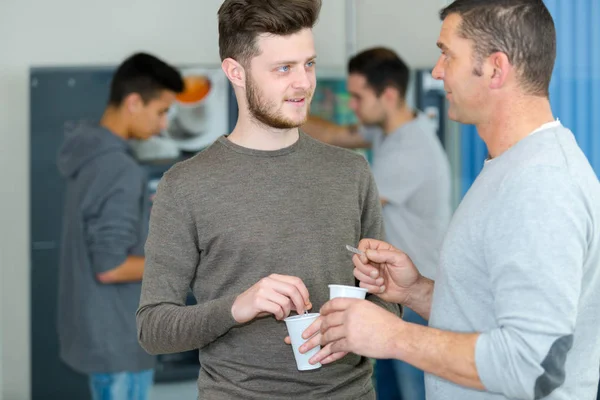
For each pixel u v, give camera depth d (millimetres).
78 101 3564
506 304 1190
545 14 1290
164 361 3547
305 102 1619
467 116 1355
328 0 3906
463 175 3598
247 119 1681
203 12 3896
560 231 1172
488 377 1192
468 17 1308
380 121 3613
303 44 1576
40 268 3547
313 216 1665
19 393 3756
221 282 1644
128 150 3562
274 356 1616
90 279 3535
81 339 3525
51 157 3564
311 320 1477
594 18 3332
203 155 1707
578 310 1266
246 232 1627
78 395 3545
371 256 1603
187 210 1644
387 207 3568
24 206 3795
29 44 3797
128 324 3545
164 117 3576
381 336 1294
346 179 1726
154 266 1654
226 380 1635
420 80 3635
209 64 3691
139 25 3857
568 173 1210
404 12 3740
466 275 1293
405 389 3477
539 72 1289
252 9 1565
